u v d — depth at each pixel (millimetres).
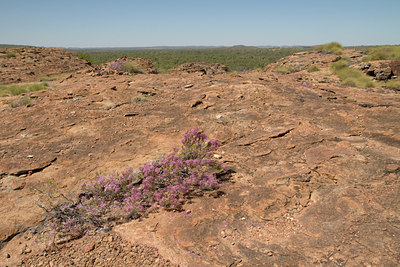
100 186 3713
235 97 7898
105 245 2852
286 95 8164
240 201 3455
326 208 3215
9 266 2664
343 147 4645
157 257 2660
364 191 3449
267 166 4250
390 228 2787
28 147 4906
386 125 5523
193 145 4352
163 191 3658
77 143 5066
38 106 7457
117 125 5930
